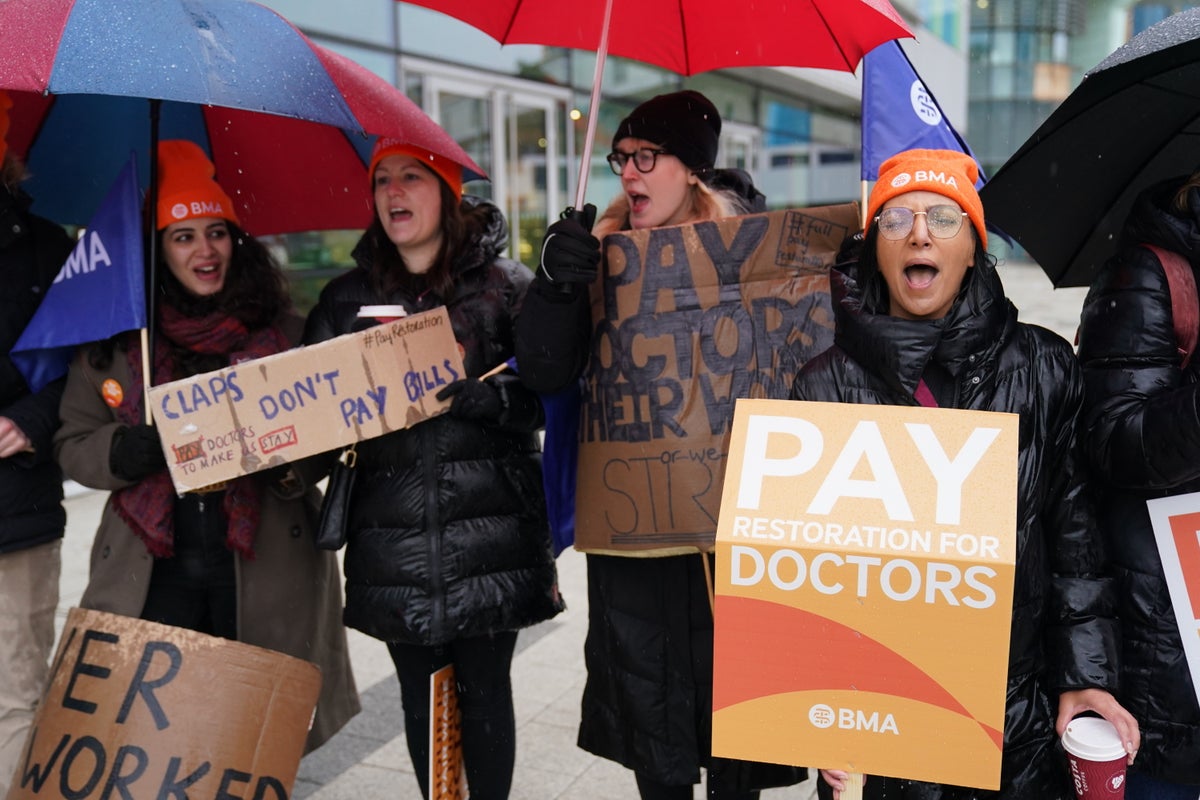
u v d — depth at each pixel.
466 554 2.70
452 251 2.77
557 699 4.02
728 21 2.87
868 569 1.73
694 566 2.55
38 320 2.74
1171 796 2.20
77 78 2.24
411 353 2.62
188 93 2.29
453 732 2.85
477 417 2.68
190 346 2.84
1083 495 2.02
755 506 1.79
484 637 2.79
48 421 2.84
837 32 2.66
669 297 2.54
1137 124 2.37
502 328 2.80
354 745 3.70
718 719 1.80
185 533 2.82
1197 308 2.09
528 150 9.67
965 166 1.94
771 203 14.68
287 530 2.94
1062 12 28.66
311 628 2.99
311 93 2.48
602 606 2.65
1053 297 15.89
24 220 2.91
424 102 8.39
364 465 2.79
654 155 2.76
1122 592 2.16
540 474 2.91
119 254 2.68
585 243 2.43
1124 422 2.04
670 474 2.52
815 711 1.77
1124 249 2.21
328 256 7.87
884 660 1.74
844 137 17.11
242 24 2.52
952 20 19.62
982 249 1.93
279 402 2.56
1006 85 28.94
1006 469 1.75
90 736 2.39
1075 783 1.92
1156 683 2.12
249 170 3.29
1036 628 1.96
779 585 1.76
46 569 3.00
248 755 2.43
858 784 1.83
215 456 2.54
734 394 2.51
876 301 1.99
